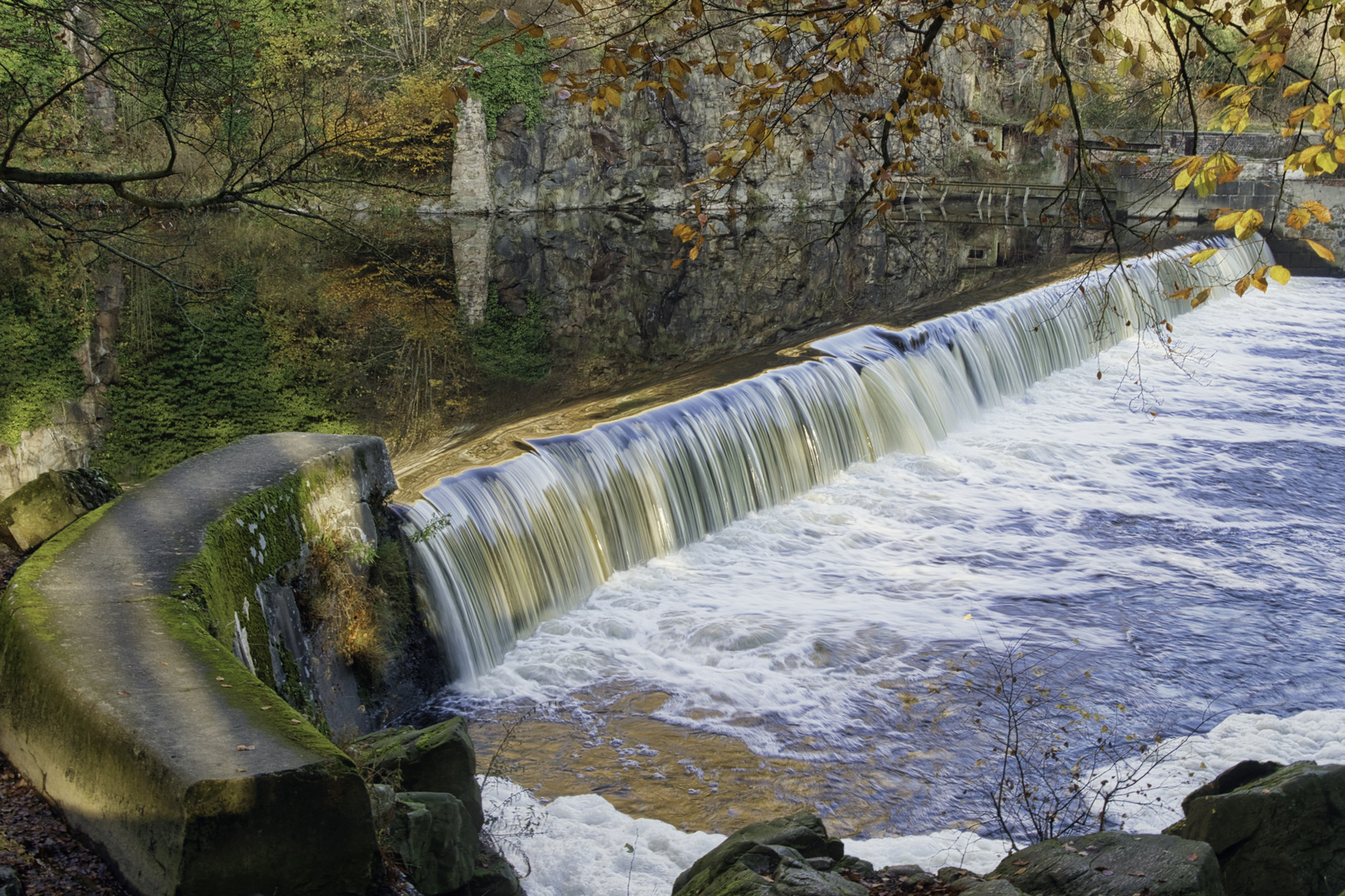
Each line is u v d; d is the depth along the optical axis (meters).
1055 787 9.52
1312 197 38.12
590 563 13.34
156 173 10.02
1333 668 11.89
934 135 39.69
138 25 11.95
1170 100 8.24
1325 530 16.05
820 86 7.88
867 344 20.11
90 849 5.20
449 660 10.95
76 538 7.39
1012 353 23.56
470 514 11.83
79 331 23.72
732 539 15.07
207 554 7.26
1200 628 12.76
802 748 10.06
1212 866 5.93
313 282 29.16
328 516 9.57
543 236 41.56
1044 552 15.02
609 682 11.20
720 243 39.53
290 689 8.22
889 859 8.38
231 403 20.48
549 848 8.06
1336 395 23.36
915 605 13.23
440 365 21.16
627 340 23.22
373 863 5.00
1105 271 28.38
